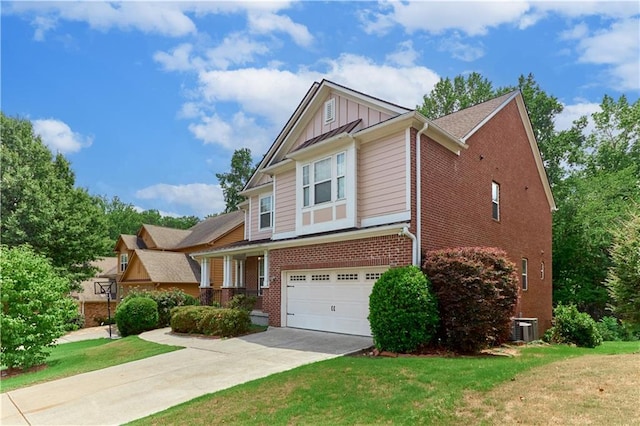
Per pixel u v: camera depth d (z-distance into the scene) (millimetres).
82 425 7266
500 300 10836
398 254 12188
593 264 27594
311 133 16750
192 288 29750
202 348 13164
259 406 6996
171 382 9430
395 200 12711
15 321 13359
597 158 33500
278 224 17578
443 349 10852
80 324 30500
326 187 14773
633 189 28391
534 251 19547
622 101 33219
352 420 6062
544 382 6934
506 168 17781
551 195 21828
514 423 5410
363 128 14422
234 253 19438
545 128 33531
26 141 31406
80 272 30484
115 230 60312
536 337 15336
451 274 10828
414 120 12500
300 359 10414
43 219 28312
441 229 13125
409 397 6652
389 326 10617
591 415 5438
